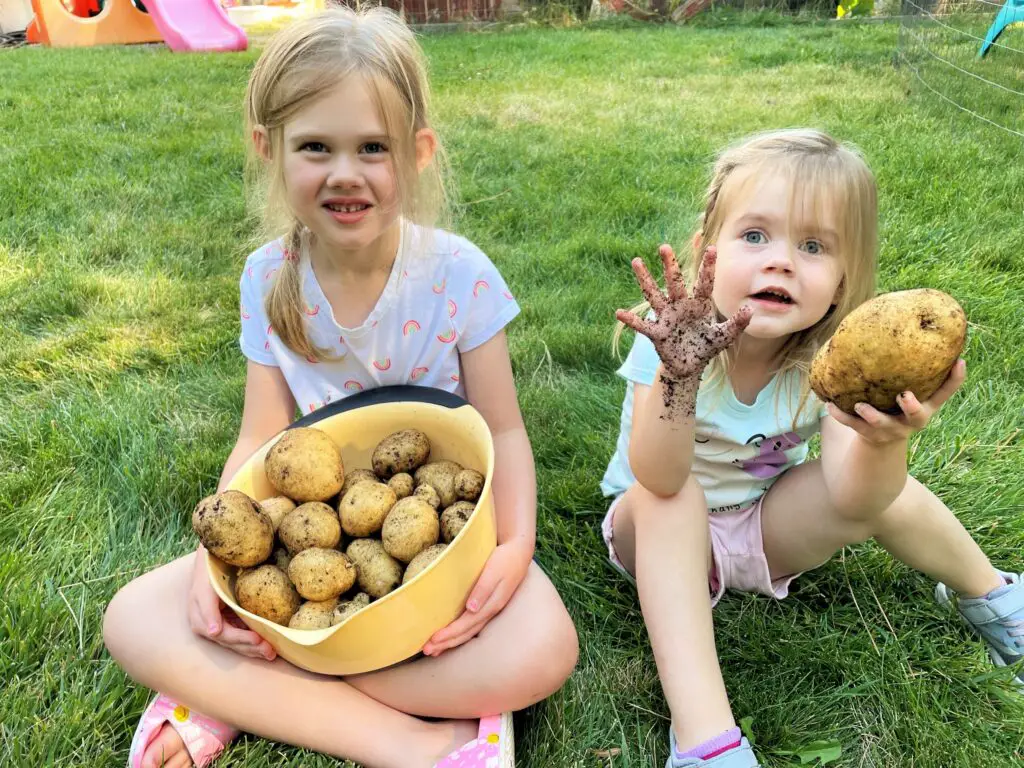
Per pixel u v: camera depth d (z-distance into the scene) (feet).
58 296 4.26
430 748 1.98
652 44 11.88
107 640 2.08
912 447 2.97
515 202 5.42
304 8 15.88
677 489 2.16
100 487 2.94
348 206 2.23
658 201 5.32
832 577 2.52
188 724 2.01
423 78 2.38
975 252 4.37
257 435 2.64
